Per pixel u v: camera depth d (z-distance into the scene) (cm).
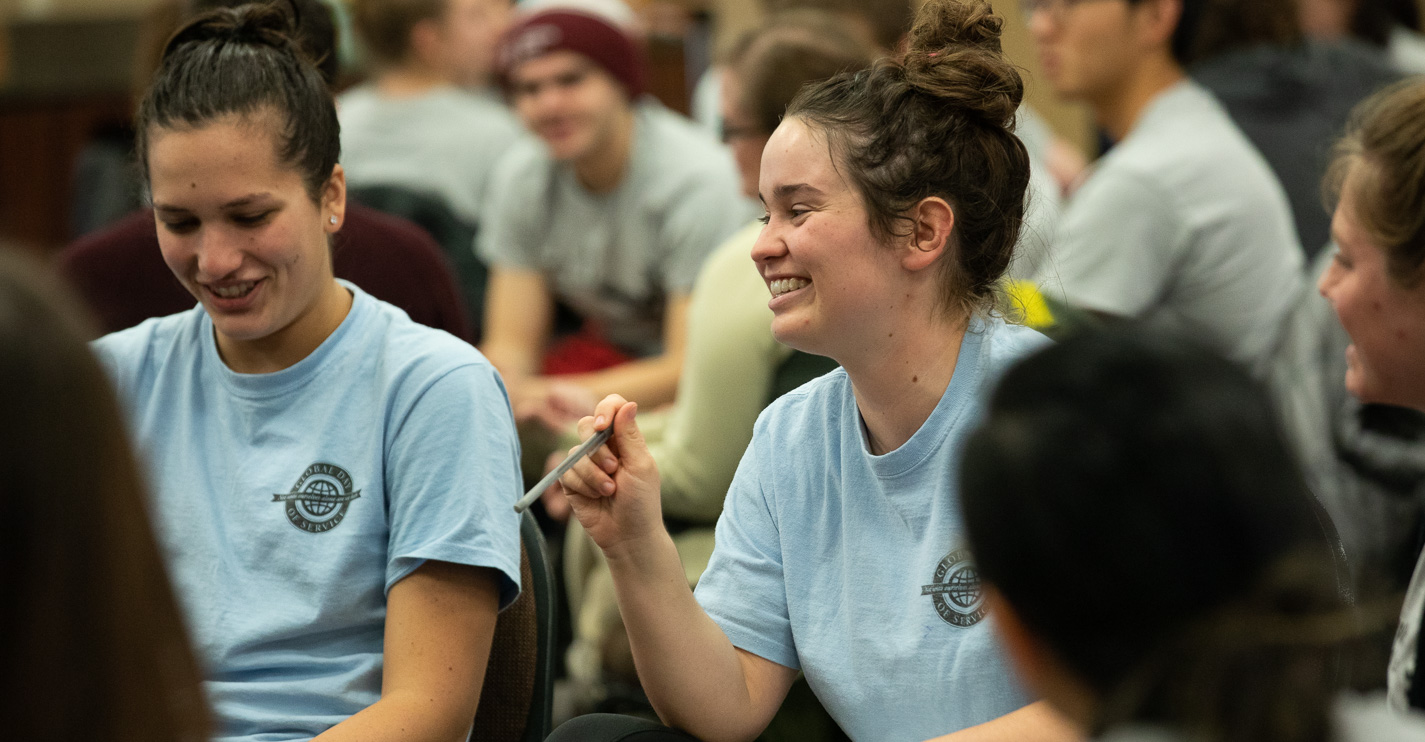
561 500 435
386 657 251
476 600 254
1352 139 282
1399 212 246
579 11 524
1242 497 139
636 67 538
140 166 269
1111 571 140
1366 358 261
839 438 258
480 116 638
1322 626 140
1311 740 138
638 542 243
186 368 278
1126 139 466
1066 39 465
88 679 134
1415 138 245
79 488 133
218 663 258
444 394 261
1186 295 452
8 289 134
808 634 256
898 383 245
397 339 272
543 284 568
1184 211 445
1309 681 139
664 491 387
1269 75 524
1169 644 140
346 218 377
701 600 264
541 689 278
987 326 247
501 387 271
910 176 235
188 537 266
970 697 238
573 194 551
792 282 243
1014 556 145
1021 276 331
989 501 146
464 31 661
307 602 258
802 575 258
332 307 275
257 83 255
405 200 604
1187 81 471
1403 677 233
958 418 242
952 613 239
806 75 402
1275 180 505
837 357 245
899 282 239
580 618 430
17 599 131
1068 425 143
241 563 262
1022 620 149
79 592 133
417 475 256
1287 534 141
